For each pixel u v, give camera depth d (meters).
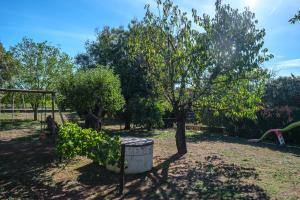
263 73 10.99
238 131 17.95
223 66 10.44
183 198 7.12
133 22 14.81
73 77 16.47
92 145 8.79
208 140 16.17
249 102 11.20
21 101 25.62
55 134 13.41
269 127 16.53
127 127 20.69
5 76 25.14
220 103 11.61
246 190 7.70
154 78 12.06
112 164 8.36
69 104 16.16
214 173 9.33
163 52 11.48
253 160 11.18
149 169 9.55
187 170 9.66
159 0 11.27
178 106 12.00
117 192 7.53
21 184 8.12
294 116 15.64
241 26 10.22
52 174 9.06
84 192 7.53
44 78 25.44
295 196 7.25
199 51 10.59
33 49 25.33
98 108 17.62
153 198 7.12
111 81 16.19
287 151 13.24
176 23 11.30
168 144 14.48
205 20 10.88
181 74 11.12
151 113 18.98
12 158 11.07
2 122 23.67
